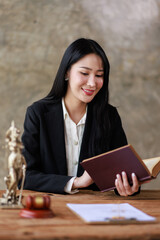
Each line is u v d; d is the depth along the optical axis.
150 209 2.04
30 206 1.77
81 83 2.62
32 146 2.79
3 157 6.07
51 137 2.82
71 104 2.90
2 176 6.01
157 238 1.53
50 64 6.51
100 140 2.85
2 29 6.38
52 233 1.50
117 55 6.71
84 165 2.18
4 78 6.36
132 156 2.12
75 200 2.24
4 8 6.39
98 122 2.87
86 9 6.62
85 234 1.49
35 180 2.57
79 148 2.91
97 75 2.65
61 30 6.55
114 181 2.24
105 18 6.68
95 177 2.23
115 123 3.03
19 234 1.47
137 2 6.77
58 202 2.15
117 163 2.16
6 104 6.33
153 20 6.82
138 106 6.74
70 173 2.89
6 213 1.80
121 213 1.80
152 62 6.81
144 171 2.16
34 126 2.81
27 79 6.44
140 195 2.47
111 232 1.53
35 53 6.47
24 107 6.38
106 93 2.87
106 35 6.68
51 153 2.80
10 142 1.93
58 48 6.55
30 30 6.46
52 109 2.88
